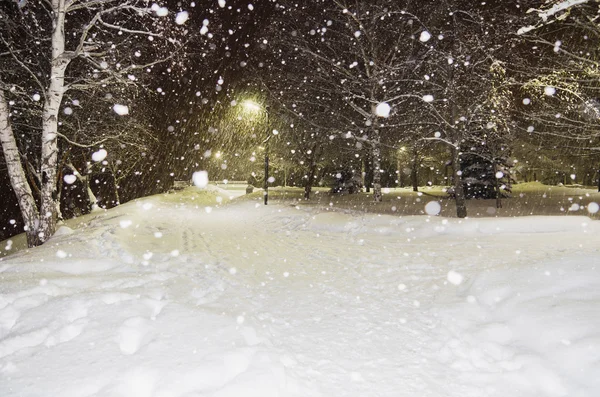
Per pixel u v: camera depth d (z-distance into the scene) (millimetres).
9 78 14695
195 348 4152
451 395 3820
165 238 13867
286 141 30156
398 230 14016
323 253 10875
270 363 3941
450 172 44844
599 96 14305
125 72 13211
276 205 23812
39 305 5387
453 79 16672
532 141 27953
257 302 6465
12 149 12391
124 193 45062
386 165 42812
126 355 4016
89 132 19969
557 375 3926
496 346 4660
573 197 27062
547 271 6320
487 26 16281
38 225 12445
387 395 3789
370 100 22500
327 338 5066
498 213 19406
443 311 5844
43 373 3703
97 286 6469
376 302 6508
